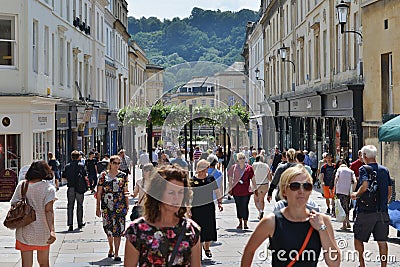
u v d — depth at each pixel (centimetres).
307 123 3481
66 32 3516
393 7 2025
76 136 3722
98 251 1314
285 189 577
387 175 1047
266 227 571
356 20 2475
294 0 3962
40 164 897
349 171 1569
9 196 2389
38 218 881
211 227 1195
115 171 1220
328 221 575
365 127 2261
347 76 2567
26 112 2598
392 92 2088
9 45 2602
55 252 1305
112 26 5591
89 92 4303
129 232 536
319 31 3170
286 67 4297
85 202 2362
